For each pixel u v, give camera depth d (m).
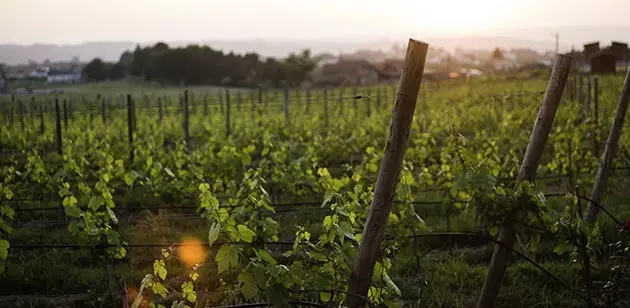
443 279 7.39
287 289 4.37
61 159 13.07
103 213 7.67
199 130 24.12
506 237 6.00
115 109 38.28
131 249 8.76
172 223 10.41
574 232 6.08
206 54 95.12
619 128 8.30
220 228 4.38
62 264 8.24
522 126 22.50
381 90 53.53
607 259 7.54
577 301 6.63
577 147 13.45
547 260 7.95
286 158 13.95
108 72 96.56
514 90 38.28
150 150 14.88
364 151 17.20
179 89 83.06
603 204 10.37
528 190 5.84
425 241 8.86
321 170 7.13
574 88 29.44
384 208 4.54
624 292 6.53
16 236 9.84
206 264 8.00
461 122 21.92
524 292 7.03
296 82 93.56
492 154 12.36
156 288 4.56
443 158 11.66
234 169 12.62
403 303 6.82
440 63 132.75
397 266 7.65
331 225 4.91
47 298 7.34
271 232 6.66
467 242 8.98
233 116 29.41
